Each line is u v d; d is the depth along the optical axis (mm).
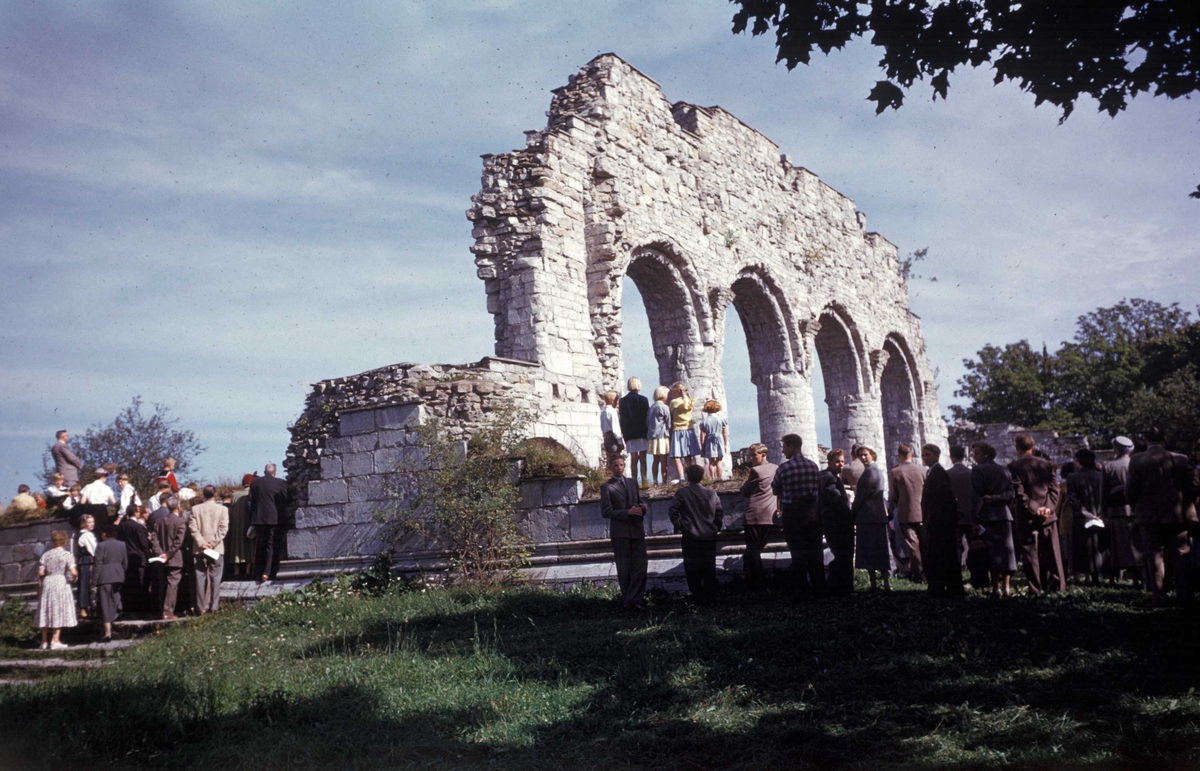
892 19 7836
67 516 17094
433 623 10820
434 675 8078
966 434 33594
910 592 10844
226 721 6957
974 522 10586
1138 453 10000
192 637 11453
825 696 6961
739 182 25719
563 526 13141
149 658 10148
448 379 15195
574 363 18219
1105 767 5207
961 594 10219
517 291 18016
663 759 5926
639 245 20703
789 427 26484
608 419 16219
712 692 7207
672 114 24812
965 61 7883
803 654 8055
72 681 8562
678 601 11102
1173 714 5855
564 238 18672
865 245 34000
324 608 12438
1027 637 8070
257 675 8422
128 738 6559
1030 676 7023
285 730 6719
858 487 11195
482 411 14750
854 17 7930
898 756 5660
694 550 10719
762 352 27172
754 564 11414
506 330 18000
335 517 14750
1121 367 49562
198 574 13797
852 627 8742
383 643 9977
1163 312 51938
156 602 14891
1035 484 10695
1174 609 9102
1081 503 12273
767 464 11805
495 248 18469
